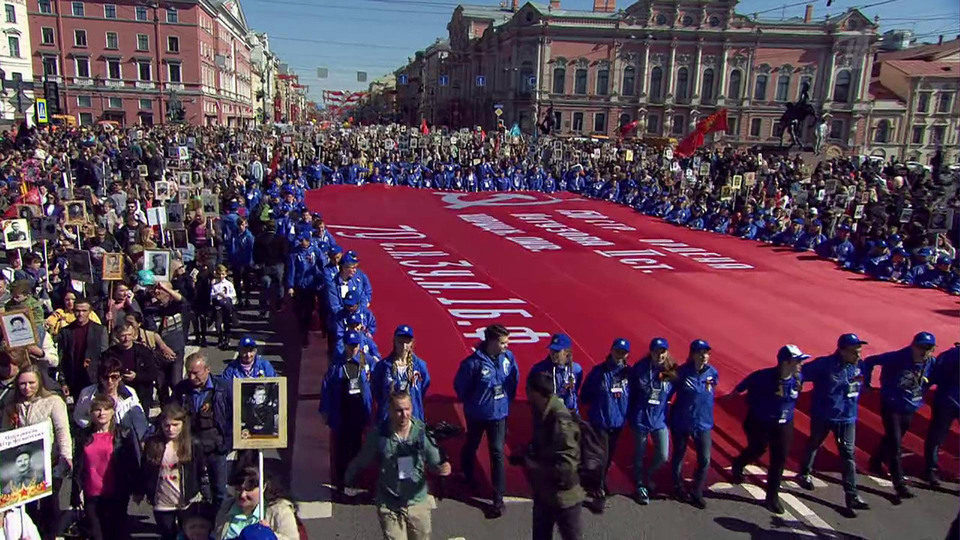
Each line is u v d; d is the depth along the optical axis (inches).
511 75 2965.1
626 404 289.4
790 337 506.0
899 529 275.7
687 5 2819.9
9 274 421.7
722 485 305.9
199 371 252.7
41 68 2819.9
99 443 230.8
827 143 2866.6
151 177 1066.1
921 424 367.2
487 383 276.7
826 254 780.6
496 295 592.1
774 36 2817.4
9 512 194.7
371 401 293.1
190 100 3021.7
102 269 419.8
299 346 467.8
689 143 1355.8
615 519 276.1
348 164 1455.5
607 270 704.4
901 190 1023.0
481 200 1279.5
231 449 255.3
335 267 430.9
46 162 1024.2
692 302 591.2
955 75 2755.9
